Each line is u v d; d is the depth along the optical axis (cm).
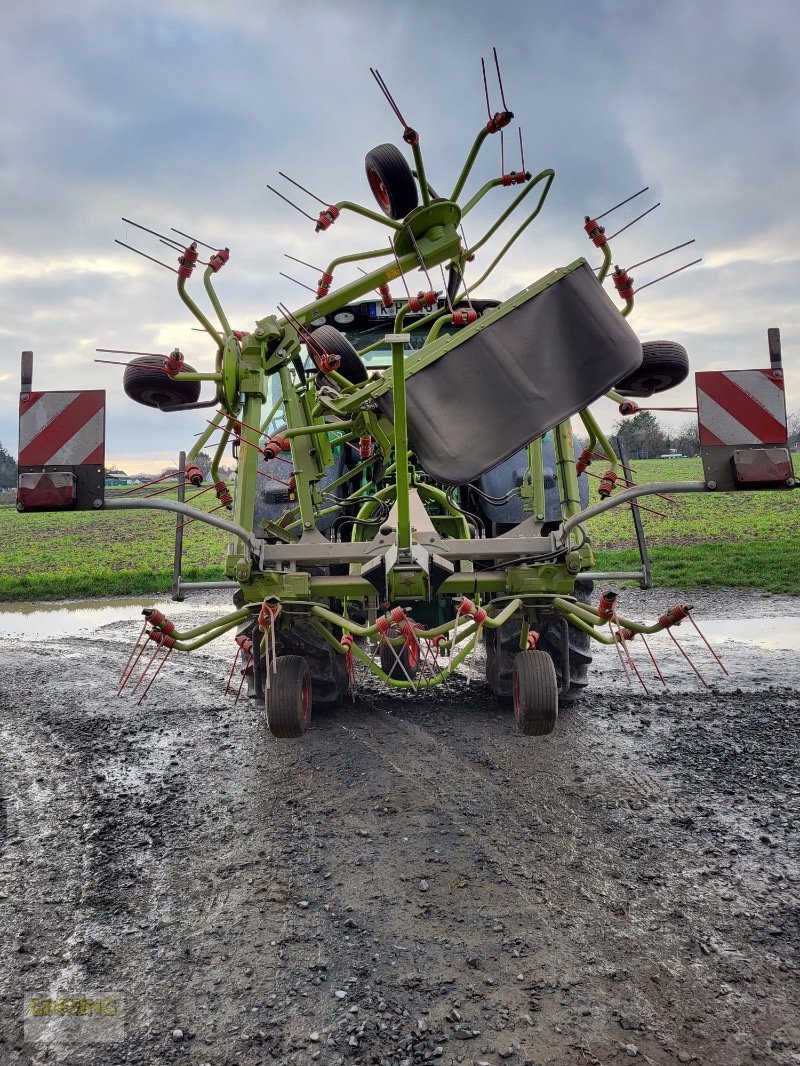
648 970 224
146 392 443
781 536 2038
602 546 2053
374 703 551
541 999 212
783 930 243
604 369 338
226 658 784
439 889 276
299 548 389
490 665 521
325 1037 199
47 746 474
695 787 367
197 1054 194
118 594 1462
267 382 425
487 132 374
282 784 391
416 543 389
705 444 332
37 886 289
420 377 347
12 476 11388
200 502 3797
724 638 794
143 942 248
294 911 264
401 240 408
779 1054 189
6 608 1294
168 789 390
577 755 418
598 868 289
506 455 337
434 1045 195
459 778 390
